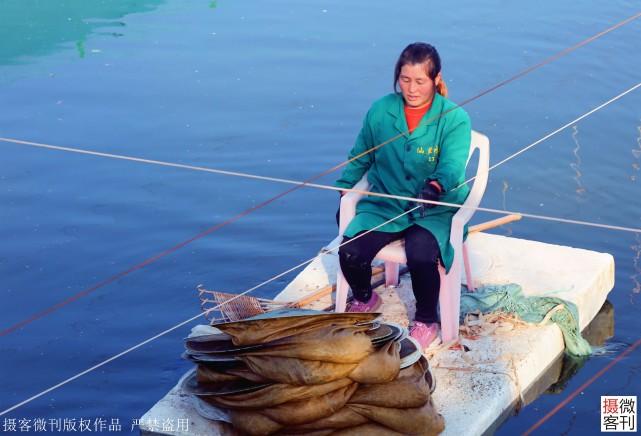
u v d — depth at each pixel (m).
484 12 11.16
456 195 5.23
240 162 7.79
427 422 4.54
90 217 6.96
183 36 10.58
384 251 5.20
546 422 4.99
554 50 10.00
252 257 6.50
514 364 5.09
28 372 5.33
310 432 4.45
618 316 5.93
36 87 9.24
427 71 5.00
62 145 8.04
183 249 6.58
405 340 4.84
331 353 4.36
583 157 7.91
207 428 4.64
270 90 9.12
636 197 7.28
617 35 10.39
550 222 6.95
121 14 11.39
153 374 5.33
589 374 5.41
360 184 5.43
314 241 6.70
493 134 8.34
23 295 6.05
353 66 9.63
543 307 5.55
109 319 5.82
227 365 4.59
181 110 8.73
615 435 4.90
